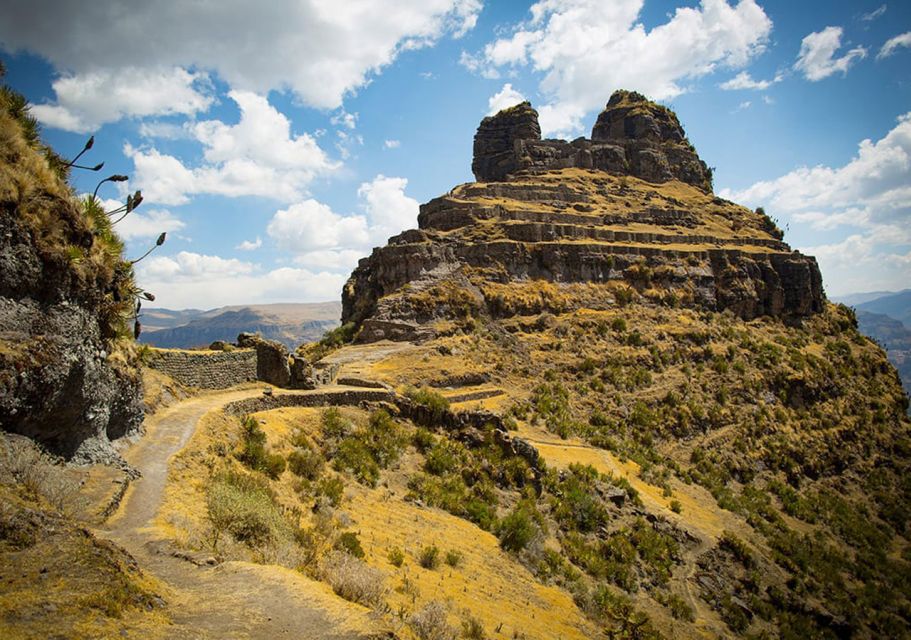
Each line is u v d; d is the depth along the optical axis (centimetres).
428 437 4031
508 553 3131
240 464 2423
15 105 1697
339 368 6228
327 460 3189
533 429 6191
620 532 4312
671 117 16900
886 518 7662
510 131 14725
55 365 1552
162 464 2005
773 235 14225
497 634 2012
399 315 8094
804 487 7619
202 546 1448
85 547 1038
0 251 1438
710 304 10488
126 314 2044
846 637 4597
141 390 2312
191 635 923
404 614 1648
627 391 7688
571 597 3023
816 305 12200
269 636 973
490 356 7588
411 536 2697
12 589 870
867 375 11050
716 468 6925
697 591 4159
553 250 9594
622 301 9594
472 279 9006
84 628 836
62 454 1645
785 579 4891
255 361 3806
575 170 14300
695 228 12725
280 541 1705
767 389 8750
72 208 1712
